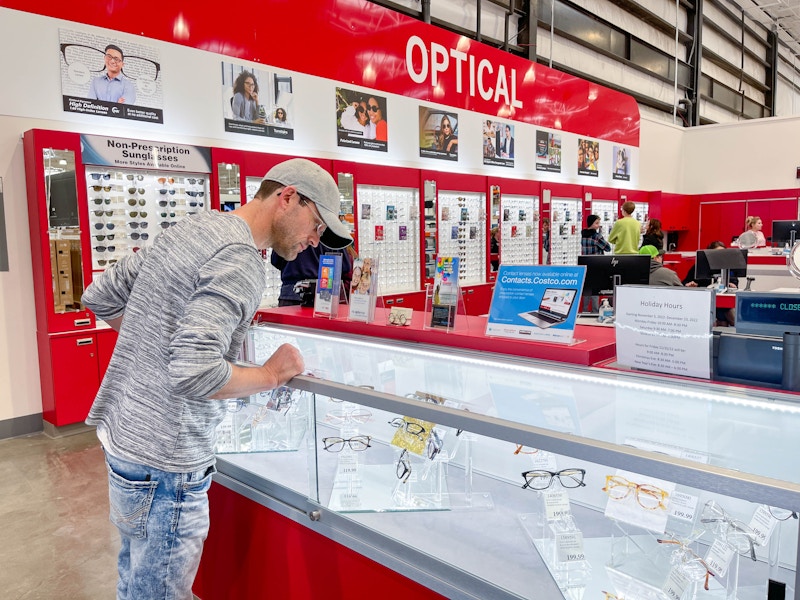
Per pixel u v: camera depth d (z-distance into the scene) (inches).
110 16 181.2
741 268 225.6
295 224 57.9
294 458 81.4
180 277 52.2
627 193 442.9
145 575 56.9
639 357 63.6
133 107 187.8
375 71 260.8
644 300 62.5
